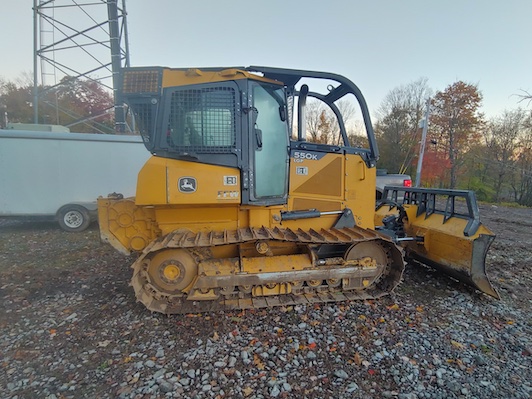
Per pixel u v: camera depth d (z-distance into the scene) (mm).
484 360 2713
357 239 3465
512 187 26312
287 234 3539
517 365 2674
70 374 2555
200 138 3326
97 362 2705
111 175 7875
